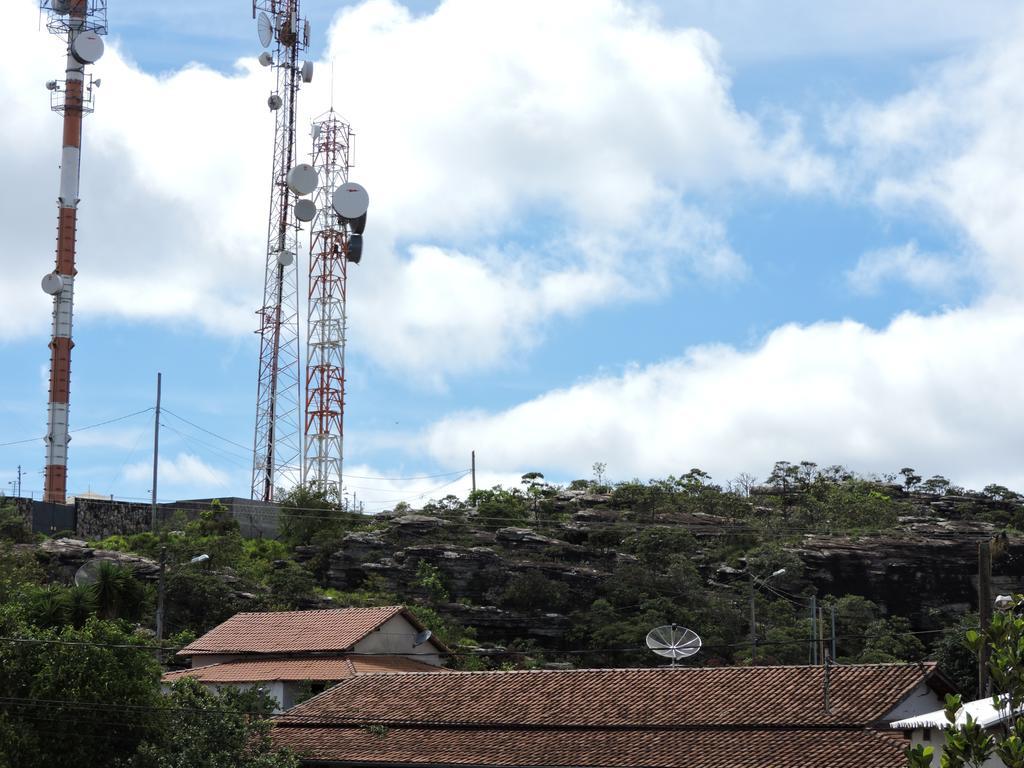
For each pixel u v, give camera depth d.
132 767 44.84
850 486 162.75
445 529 120.94
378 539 114.56
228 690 46.84
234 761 44.66
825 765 42.16
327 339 117.56
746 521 138.62
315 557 112.00
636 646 99.12
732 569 120.69
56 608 68.75
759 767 42.72
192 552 99.94
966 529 142.00
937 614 126.62
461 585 111.75
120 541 102.81
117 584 72.69
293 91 121.12
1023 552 132.50
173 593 93.88
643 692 51.03
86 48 124.44
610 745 46.69
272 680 63.25
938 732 36.00
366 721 52.97
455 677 56.50
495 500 133.75
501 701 52.78
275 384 118.00
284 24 120.94
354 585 111.31
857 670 48.41
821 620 66.69
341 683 58.25
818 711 46.06
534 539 119.25
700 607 107.56
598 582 112.25
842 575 126.69
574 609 110.25
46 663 46.12
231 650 68.62
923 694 47.22
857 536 134.12
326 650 66.38
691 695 49.81
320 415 117.44
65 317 121.75
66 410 120.50
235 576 99.81
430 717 52.38
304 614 72.38
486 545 118.50
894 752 42.34
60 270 122.31
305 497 116.81
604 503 140.62
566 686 53.19
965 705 35.34
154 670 48.59
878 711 45.06
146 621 89.19
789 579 120.62
